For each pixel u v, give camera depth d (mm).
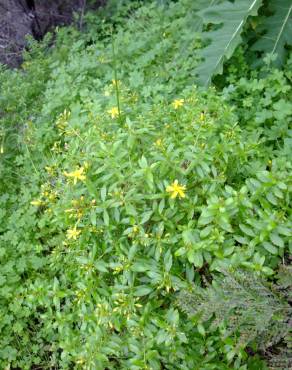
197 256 516
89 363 549
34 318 747
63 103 898
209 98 757
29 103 1023
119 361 586
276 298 512
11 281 733
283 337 535
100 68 986
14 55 1402
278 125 752
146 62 946
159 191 567
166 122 693
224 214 521
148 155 604
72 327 637
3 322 712
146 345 532
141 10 1142
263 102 795
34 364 722
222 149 587
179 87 874
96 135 643
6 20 1392
